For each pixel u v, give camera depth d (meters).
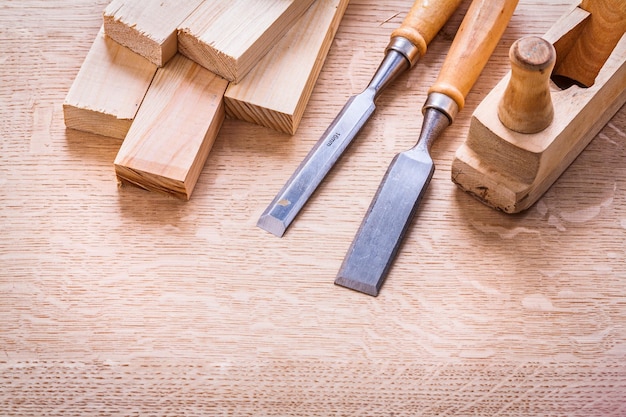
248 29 0.73
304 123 0.75
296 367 0.67
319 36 0.76
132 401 0.66
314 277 0.70
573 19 0.69
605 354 0.68
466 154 0.70
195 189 0.73
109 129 0.74
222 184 0.73
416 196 0.71
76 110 0.73
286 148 0.74
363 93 0.74
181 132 0.72
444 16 0.76
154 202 0.72
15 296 0.69
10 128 0.75
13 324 0.68
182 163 0.71
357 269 0.69
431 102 0.73
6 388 0.66
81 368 0.67
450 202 0.72
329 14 0.77
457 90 0.73
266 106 0.73
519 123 0.67
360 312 0.69
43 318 0.68
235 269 0.70
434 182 0.73
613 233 0.71
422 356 0.67
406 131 0.75
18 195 0.72
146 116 0.72
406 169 0.71
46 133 0.74
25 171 0.73
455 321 0.69
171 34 0.73
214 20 0.74
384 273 0.69
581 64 0.71
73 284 0.69
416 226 0.71
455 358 0.67
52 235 0.71
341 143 0.73
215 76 0.74
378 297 0.69
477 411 0.66
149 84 0.74
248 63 0.74
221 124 0.75
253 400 0.66
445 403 0.66
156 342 0.68
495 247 0.71
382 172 0.73
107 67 0.74
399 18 0.79
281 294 0.69
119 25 0.73
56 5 0.79
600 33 0.69
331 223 0.71
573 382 0.67
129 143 0.71
